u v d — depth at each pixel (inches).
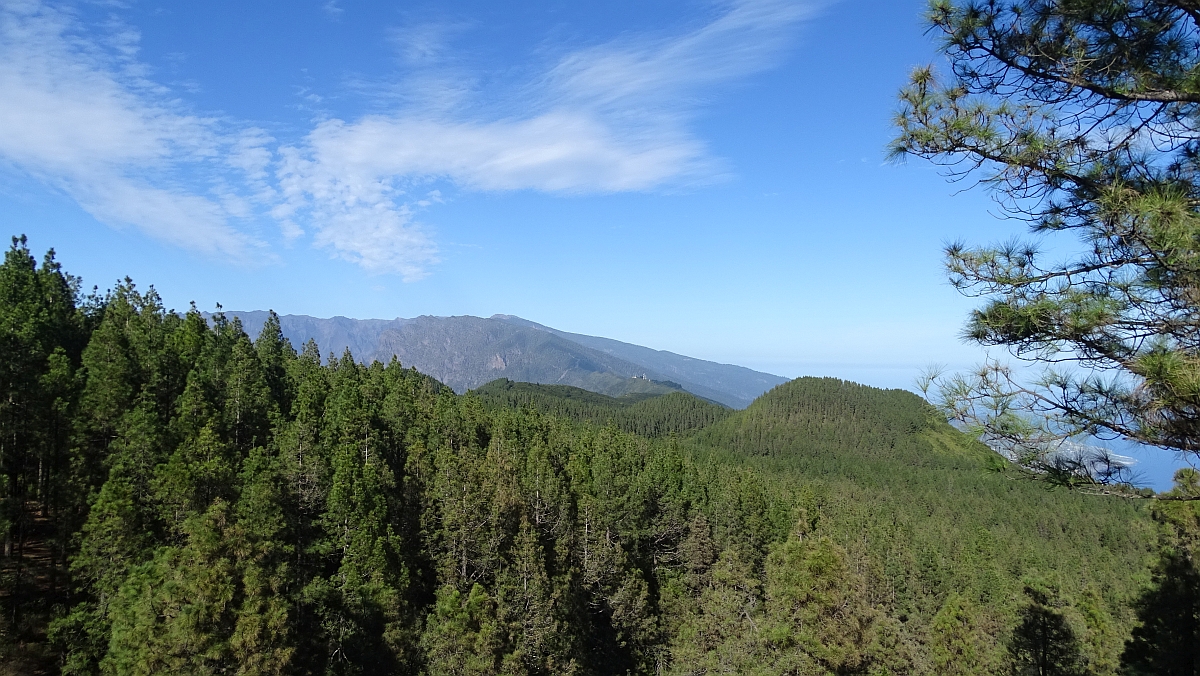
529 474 2335.1
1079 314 426.3
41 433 1530.5
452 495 1804.9
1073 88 458.3
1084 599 2162.9
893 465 7190.0
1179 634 1124.5
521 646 1583.4
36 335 1728.6
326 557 1547.7
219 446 1401.3
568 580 1911.9
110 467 1446.9
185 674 1037.8
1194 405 367.9
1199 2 386.9
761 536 2684.5
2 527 1376.7
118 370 1583.4
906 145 519.5
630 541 2657.5
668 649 2207.2
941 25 474.6
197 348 2138.3
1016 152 463.2
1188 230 354.0
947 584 3006.9
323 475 1670.8
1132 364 403.5
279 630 1157.1
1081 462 451.2
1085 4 406.9
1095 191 441.7
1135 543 4434.1
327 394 2375.7
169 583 1107.9
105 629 1248.2
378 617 1467.8
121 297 2496.3
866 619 1701.5
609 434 3905.0
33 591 1413.6
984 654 1945.1
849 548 3191.4
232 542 1183.6
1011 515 5191.9
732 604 2022.6
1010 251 484.1
